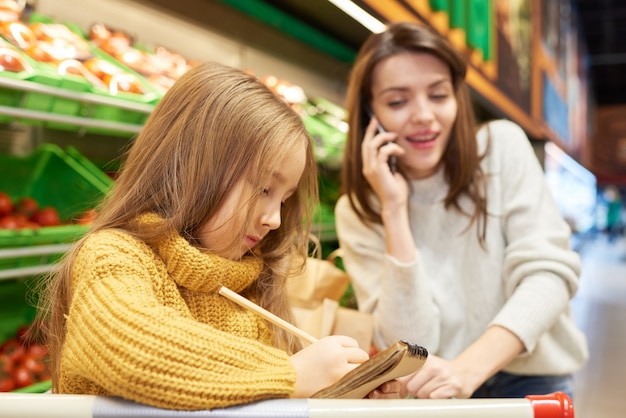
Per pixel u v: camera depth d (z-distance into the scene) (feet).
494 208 4.23
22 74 3.71
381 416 1.89
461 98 4.29
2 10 4.52
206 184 2.46
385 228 4.11
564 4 25.89
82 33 5.50
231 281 2.58
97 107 4.36
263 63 8.29
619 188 54.70
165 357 1.81
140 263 2.29
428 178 4.40
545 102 18.80
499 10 11.62
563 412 1.93
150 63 5.57
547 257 3.92
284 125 2.57
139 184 2.54
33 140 5.73
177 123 2.57
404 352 2.02
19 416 1.85
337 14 6.73
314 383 2.21
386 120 4.22
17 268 4.10
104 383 1.83
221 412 1.84
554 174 24.81
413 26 4.14
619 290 23.40
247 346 2.05
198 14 7.17
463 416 1.91
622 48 43.01
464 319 4.24
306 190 3.07
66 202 5.49
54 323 2.55
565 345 4.25
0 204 4.67
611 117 54.80
